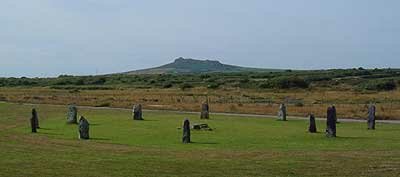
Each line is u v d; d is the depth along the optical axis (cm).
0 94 9975
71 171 1928
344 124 4366
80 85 15800
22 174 1866
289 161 2147
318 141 3081
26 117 5053
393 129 3912
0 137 3095
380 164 2028
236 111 5938
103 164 2088
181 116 5219
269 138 3256
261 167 2008
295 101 7469
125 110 6206
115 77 19350
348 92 10394
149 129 3844
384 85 11638
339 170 1923
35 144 2788
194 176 1845
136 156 2342
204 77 17875
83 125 3241
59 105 7044
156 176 1845
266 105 6625
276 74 17788
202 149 2684
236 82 14375
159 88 13588
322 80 13775
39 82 17312
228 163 2112
